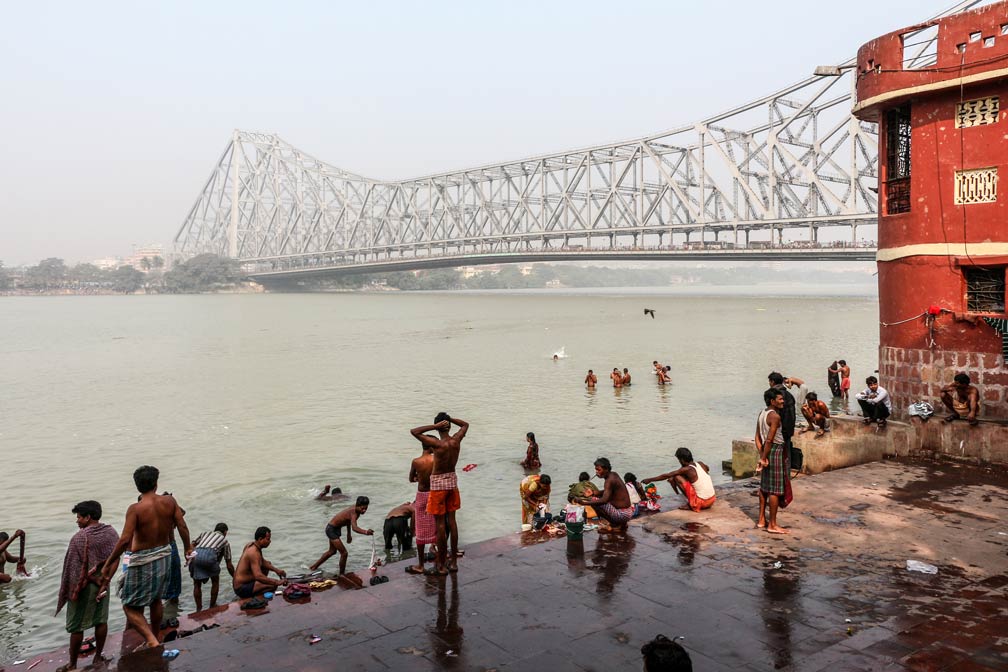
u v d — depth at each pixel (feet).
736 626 19.74
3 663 26.40
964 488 32.83
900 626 19.49
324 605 21.93
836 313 239.50
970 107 39.78
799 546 25.86
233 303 463.42
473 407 77.51
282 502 44.96
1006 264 38.45
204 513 43.24
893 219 44.01
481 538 37.19
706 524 28.66
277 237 641.81
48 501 47.70
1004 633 19.02
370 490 47.19
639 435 61.41
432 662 18.16
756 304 320.70
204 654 18.97
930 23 40.65
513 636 19.49
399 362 123.54
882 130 45.73
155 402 88.89
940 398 40.88
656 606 21.15
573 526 25.75
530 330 187.32
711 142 342.85
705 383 90.53
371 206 543.80
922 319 41.96
